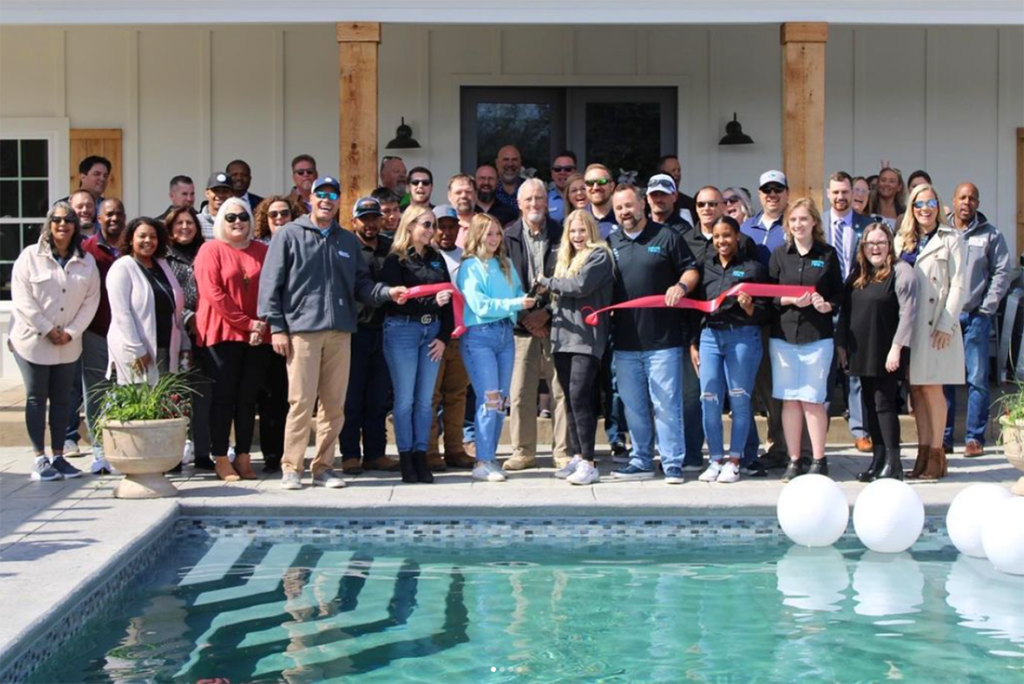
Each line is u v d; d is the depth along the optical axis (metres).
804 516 6.31
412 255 7.42
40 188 11.10
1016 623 5.04
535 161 11.35
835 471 7.70
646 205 8.68
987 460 8.11
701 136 11.28
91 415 7.66
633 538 6.68
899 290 7.21
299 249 7.15
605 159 11.34
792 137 8.87
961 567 5.98
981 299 8.23
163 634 4.92
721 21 8.91
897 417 7.31
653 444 7.65
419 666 4.54
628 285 7.41
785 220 7.41
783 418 7.45
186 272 7.70
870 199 9.63
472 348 7.47
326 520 6.74
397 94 11.13
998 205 11.35
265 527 6.73
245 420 7.49
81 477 7.52
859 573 5.86
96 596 5.22
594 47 11.17
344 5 8.83
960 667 4.51
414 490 7.14
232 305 7.34
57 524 6.19
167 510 6.52
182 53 11.05
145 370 7.26
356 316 7.37
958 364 7.34
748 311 7.26
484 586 5.62
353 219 8.14
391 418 8.73
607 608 5.27
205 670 4.50
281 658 4.63
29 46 11.02
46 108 11.05
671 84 11.22
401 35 11.08
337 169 11.16
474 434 8.52
